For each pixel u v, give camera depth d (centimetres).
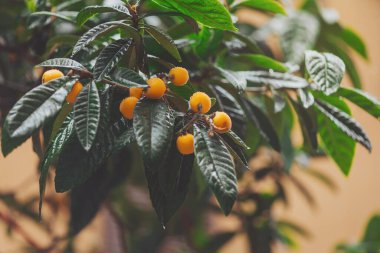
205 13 137
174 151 128
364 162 505
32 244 260
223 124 124
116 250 282
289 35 270
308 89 166
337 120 163
